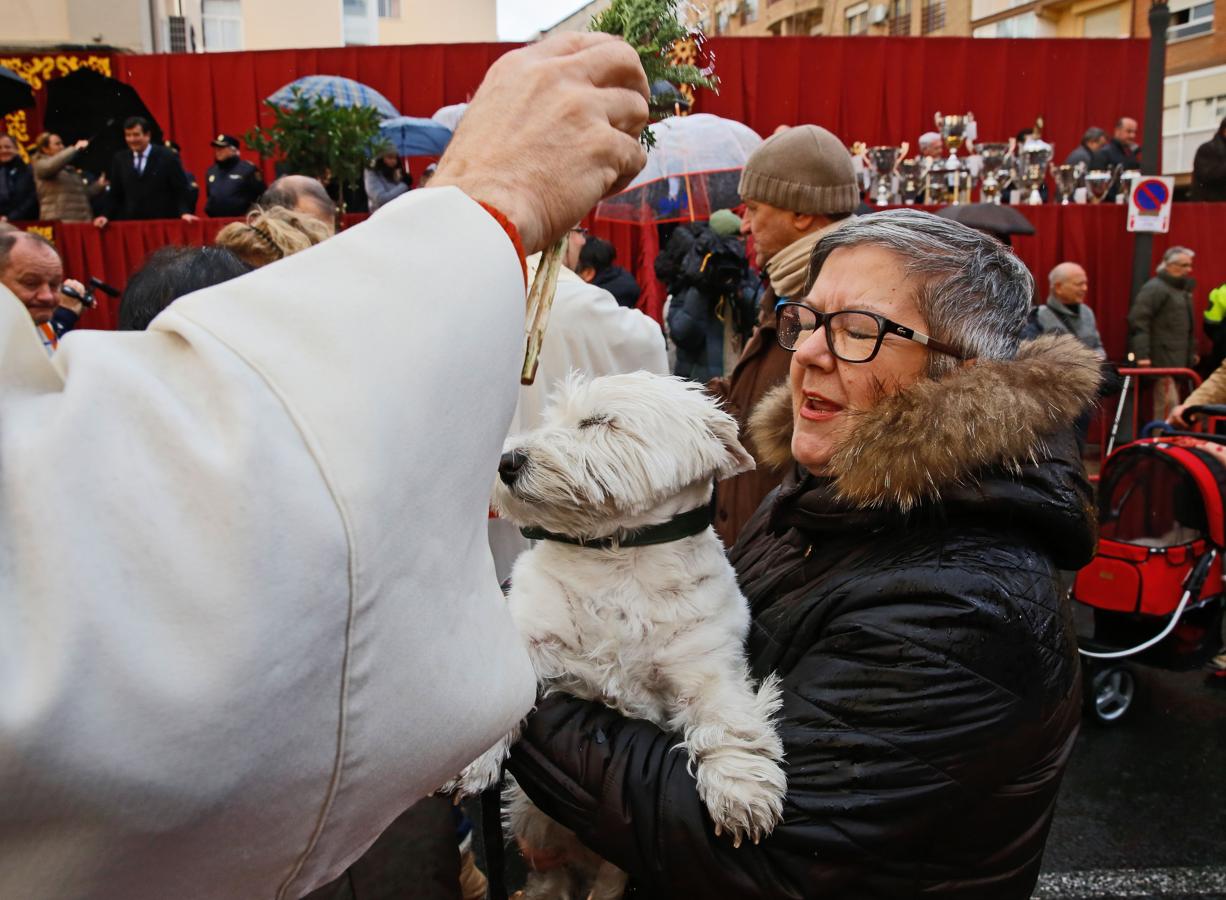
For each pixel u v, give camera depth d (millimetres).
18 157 8531
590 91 835
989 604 1140
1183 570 3871
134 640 523
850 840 1103
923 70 9688
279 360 611
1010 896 1197
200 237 7738
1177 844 3176
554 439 1401
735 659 1410
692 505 1455
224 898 636
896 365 1327
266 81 9984
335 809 641
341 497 583
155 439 566
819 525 1381
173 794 547
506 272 725
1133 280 7887
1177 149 19016
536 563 1508
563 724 1251
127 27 11812
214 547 545
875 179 8359
